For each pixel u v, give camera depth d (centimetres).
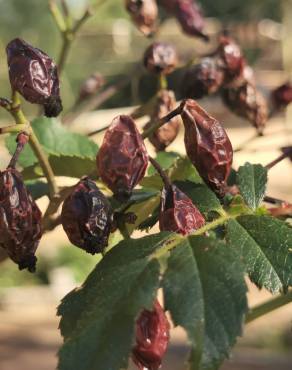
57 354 18
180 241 19
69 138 32
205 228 21
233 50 34
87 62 180
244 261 20
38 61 22
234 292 18
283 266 20
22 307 137
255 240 21
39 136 32
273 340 103
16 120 23
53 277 151
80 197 21
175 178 27
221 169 22
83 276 154
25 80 22
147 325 20
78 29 41
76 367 18
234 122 149
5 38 213
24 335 113
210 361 17
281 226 21
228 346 18
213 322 18
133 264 19
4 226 21
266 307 28
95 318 18
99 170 21
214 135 22
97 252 21
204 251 19
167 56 33
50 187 26
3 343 107
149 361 20
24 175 30
